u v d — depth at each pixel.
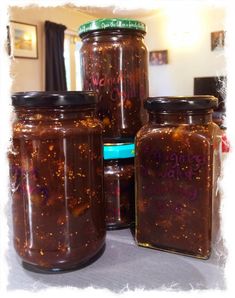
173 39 3.48
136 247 0.45
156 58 3.61
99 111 0.50
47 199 0.36
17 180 0.38
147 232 0.44
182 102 0.39
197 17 3.29
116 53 0.49
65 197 0.36
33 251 0.37
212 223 0.41
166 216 0.42
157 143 0.41
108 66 0.49
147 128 0.43
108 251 0.44
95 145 0.39
